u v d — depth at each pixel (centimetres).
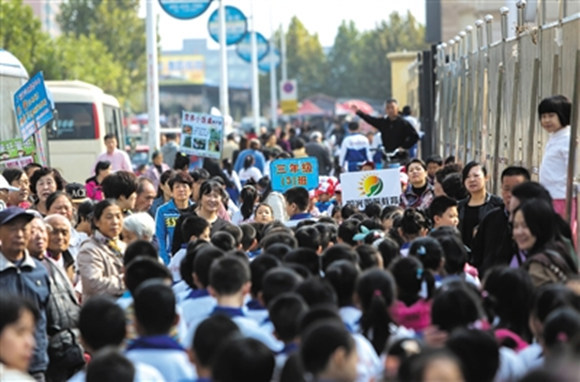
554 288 1305
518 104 2983
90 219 2150
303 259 1619
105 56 16088
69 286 1789
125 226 2000
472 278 1781
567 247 1617
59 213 2172
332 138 7625
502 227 1908
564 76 2422
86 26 18400
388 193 2662
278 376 1182
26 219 1700
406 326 1421
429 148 5338
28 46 11888
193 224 2042
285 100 11606
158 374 1227
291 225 2436
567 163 2092
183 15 5297
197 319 1520
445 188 2402
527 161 2791
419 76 5569
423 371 966
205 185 2358
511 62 3105
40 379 1683
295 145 4819
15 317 1290
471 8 4828
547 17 2664
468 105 4028
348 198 2655
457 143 4341
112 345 1322
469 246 2189
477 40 3806
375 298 1359
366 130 7406
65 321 1759
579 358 1028
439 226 1994
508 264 1888
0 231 1698
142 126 13975
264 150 4756
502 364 1227
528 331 1410
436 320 1278
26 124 3334
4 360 1291
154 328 1298
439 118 4975
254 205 2689
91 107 5641
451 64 4584
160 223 2467
